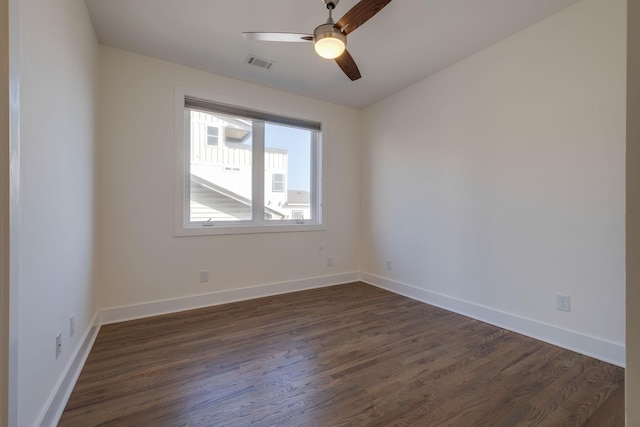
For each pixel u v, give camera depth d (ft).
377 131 12.65
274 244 11.40
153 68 9.07
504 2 6.89
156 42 8.34
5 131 2.91
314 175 12.75
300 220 12.40
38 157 4.13
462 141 9.37
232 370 6.09
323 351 6.93
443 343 7.37
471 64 9.09
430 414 4.87
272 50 8.75
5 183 2.92
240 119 10.89
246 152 11.03
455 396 5.32
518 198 8.00
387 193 12.16
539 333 7.59
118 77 8.58
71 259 5.71
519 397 5.30
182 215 9.56
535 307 7.69
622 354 6.31
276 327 8.29
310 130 12.41
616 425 4.63
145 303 8.97
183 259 9.59
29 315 3.84
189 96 9.64
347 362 6.46
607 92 6.48
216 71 9.92
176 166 9.45
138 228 8.88
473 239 9.09
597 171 6.64
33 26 3.94
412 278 11.09
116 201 8.56
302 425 4.60
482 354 6.82
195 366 6.23
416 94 10.89
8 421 2.97
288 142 12.03
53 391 4.70
